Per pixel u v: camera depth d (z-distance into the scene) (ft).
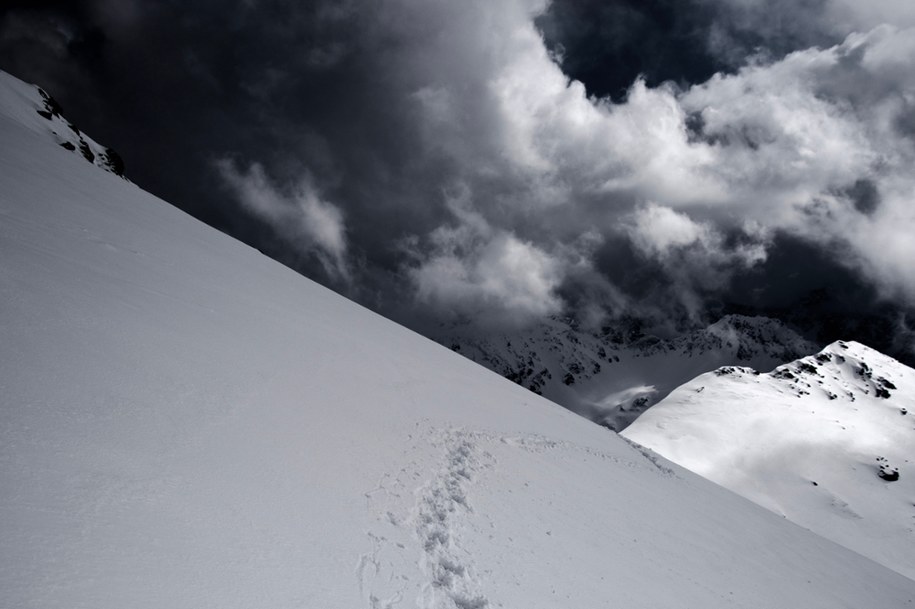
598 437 81.25
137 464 12.94
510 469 35.53
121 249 33.99
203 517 12.57
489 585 18.08
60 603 8.09
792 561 58.65
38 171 47.19
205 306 31.35
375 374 41.11
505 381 97.04
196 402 18.17
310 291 74.79
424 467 26.68
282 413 21.89
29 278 20.24
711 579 35.45
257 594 11.19
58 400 13.43
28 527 9.16
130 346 19.27
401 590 14.92
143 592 9.41
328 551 14.56
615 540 32.24
